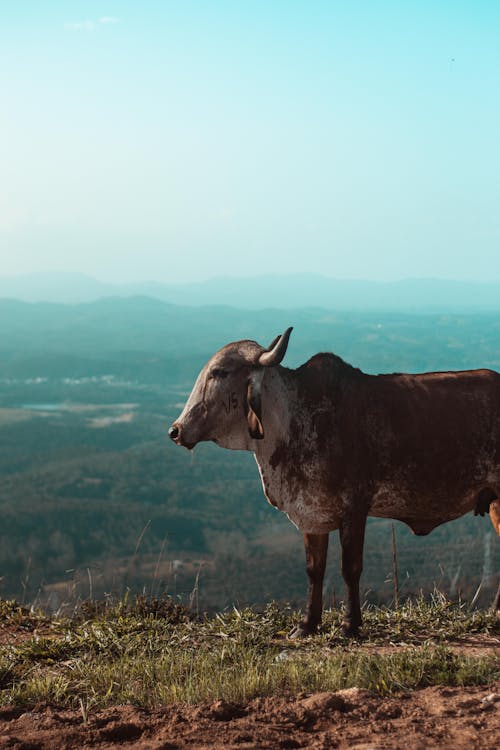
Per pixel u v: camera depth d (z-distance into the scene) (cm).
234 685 507
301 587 6331
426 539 5419
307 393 696
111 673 552
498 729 410
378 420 691
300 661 562
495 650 611
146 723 439
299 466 693
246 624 714
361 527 688
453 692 480
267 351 679
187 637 672
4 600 845
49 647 640
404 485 693
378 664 538
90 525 12494
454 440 692
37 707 498
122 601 787
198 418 700
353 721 434
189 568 6831
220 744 405
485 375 725
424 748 387
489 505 727
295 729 430
